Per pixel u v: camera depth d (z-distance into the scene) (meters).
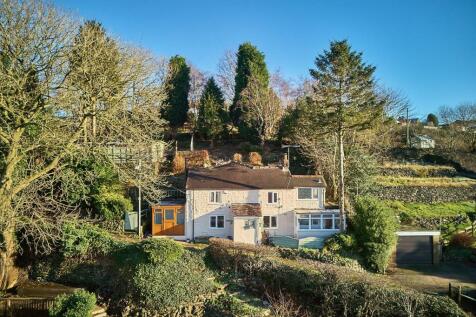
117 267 28.00
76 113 25.69
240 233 37.94
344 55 39.09
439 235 37.25
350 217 39.22
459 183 49.84
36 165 25.78
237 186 40.12
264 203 40.41
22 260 29.97
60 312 21.19
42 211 26.42
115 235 35.75
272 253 31.69
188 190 39.44
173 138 64.06
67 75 23.88
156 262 27.12
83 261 29.36
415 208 46.25
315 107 40.38
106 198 36.50
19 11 23.08
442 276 33.72
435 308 22.75
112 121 25.23
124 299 26.47
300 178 42.03
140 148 28.78
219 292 27.78
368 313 23.77
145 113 30.05
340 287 25.03
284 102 70.56
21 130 23.25
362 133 49.88
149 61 36.19
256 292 28.03
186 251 30.06
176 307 26.05
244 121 61.22
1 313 24.11
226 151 59.50
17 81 21.98
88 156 26.44
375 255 34.38
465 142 63.75
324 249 35.28
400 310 23.06
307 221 40.03
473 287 30.50
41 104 23.30
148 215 40.31
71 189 30.50
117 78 27.27
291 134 55.31
